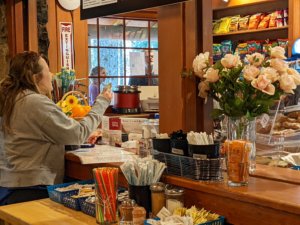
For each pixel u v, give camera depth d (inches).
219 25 207.5
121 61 211.8
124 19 210.4
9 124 102.1
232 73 78.1
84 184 96.8
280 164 89.9
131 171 79.7
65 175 109.4
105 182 77.7
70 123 99.8
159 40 97.2
